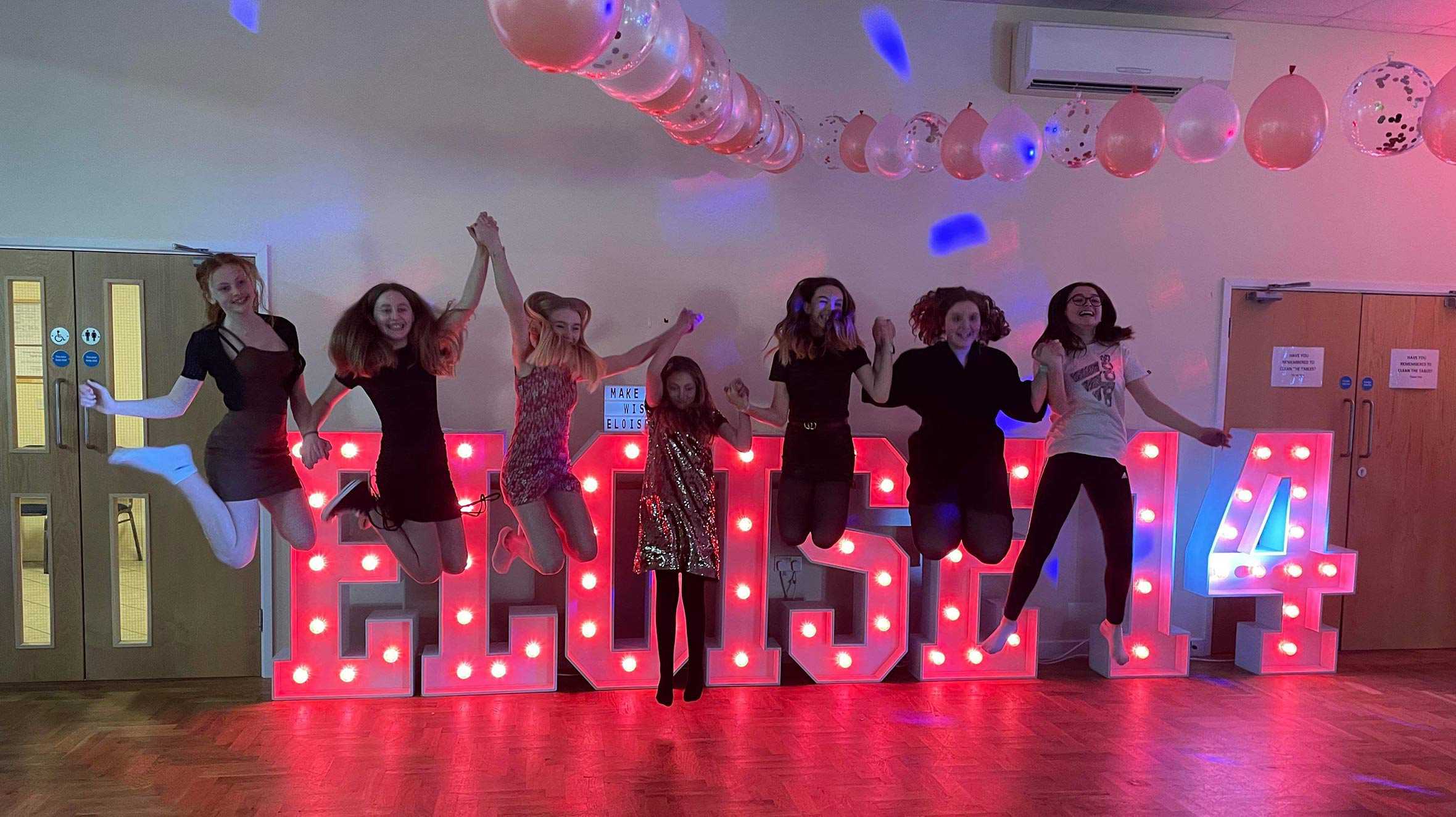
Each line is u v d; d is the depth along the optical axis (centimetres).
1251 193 449
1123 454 382
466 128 395
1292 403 457
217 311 340
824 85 416
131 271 379
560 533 362
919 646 404
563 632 408
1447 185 464
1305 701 386
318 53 385
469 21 393
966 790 294
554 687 379
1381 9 420
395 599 399
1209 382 450
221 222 383
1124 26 431
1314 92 287
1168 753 327
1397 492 466
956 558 404
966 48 425
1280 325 454
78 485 381
